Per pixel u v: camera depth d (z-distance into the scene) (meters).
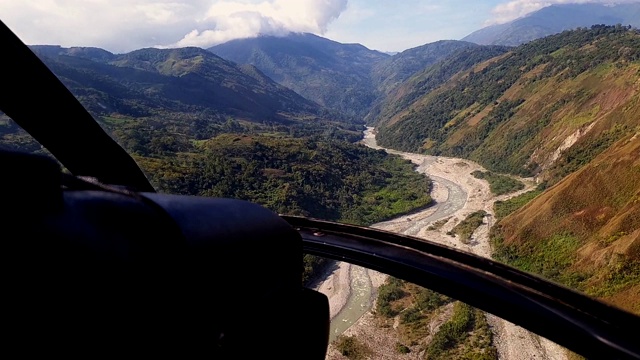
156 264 1.47
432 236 71.62
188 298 1.53
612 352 1.95
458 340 34.81
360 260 3.02
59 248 1.23
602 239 53.28
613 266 46.47
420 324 37.38
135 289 1.36
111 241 1.39
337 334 37.94
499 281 2.47
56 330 1.16
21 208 1.19
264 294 1.92
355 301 43.53
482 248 65.56
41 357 1.13
